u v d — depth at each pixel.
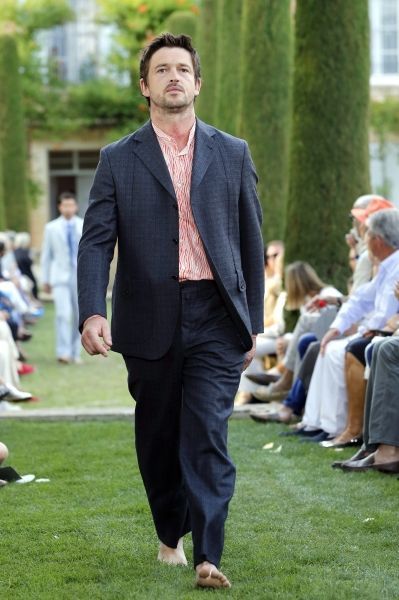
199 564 10.34
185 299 10.68
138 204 10.72
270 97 36.72
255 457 17.30
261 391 21.97
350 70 26.28
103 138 87.81
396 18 77.19
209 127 11.09
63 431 20.33
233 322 10.77
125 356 10.82
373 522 12.85
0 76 65.81
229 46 42.97
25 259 52.44
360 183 26.50
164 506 11.26
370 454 16.08
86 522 13.28
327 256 26.22
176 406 10.88
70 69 89.94
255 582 10.67
